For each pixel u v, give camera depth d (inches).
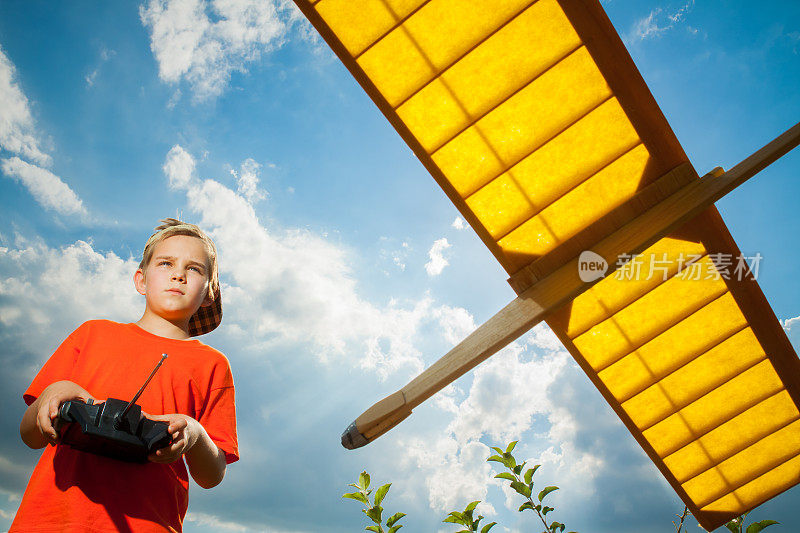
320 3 182.5
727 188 195.2
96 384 77.9
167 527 72.9
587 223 213.6
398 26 187.0
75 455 70.5
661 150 201.8
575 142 205.0
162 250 92.9
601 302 229.0
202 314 117.4
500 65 195.0
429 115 202.2
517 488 155.3
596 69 193.6
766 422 259.0
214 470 81.0
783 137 193.3
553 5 184.4
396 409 200.5
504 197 213.9
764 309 229.8
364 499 156.9
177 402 81.4
